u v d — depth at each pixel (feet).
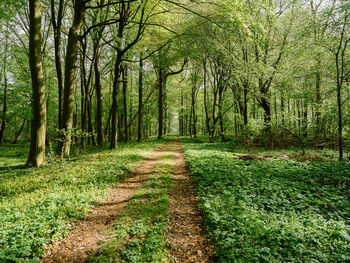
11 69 78.18
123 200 23.22
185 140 112.98
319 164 35.70
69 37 43.04
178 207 21.49
